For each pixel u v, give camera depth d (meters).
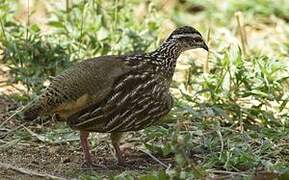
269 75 15.10
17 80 15.64
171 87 15.64
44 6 19.72
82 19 17.17
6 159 12.86
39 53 16.12
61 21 17.73
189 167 11.43
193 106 14.51
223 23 20.39
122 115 12.29
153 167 12.73
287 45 18.61
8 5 17.92
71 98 12.04
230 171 12.34
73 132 13.71
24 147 13.36
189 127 13.77
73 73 12.15
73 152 13.28
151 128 13.67
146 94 12.39
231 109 14.34
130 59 12.50
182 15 20.77
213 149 13.17
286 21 21.14
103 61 12.34
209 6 21.22
